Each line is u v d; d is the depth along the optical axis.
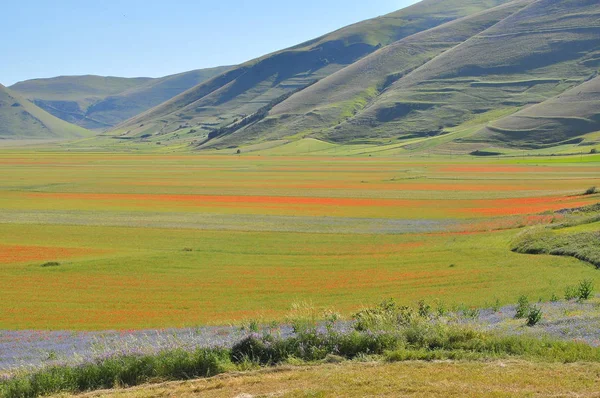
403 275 45.78
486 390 13.52
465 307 29.92
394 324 19.56
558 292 34.38
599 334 18.52
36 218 81.38
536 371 14.91
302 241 63.09
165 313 36.91
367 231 69.19
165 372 17.05
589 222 58.69
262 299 39.78
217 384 15.27
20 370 17.91
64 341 27.66
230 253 56.66
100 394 15.62
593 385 13.69
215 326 29.23
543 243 51.91
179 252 56.84
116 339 25.09
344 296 39.69
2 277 47.62
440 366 15.73
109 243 63.22
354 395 13.62
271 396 13.91
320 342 18.28
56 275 48.19
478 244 57.72
